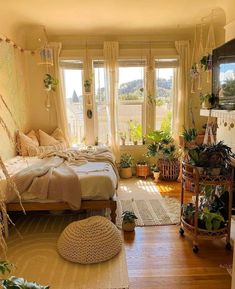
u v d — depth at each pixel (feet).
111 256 7.13
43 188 8.37
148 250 7.61
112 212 8.75
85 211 10.38
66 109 15.10
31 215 10.11
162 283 6.23
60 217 9.95
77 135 15.61
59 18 11.98
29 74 14.64
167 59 14.85
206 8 11.09
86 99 15.12
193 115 15.07
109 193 8.61
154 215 9.92
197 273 6.59
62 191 8.41
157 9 11.11
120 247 7.49
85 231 7.18
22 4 10.30
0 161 2.94
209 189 7.86
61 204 8.55
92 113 15.28
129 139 15.75
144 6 10.75
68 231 7.47
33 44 14.34
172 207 10.67
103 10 11.11
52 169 9.08
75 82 15.14
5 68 11.66
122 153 15.56
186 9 11.16
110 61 14.51
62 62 14.71
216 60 10.16
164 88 15.28
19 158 11.82
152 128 15.48
